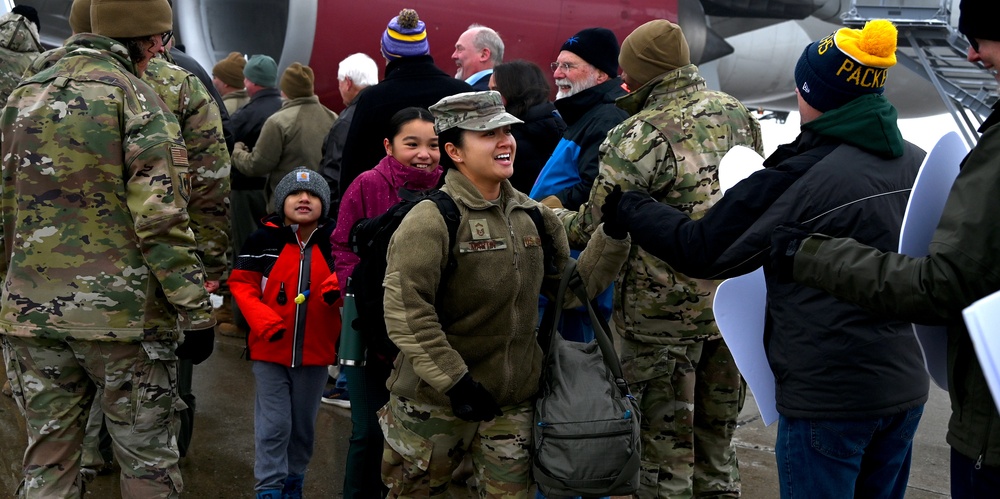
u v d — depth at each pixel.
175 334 2.62
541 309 3.11
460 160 2.25
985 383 1.70
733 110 2.94
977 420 1.72
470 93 2.21
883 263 1.67
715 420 3.07
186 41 8.30
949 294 1.57
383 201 3.08
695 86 2.90
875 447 2.19
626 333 2.93
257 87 5.77
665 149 2.78
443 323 2.26
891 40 2.01
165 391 2.60
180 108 3.20
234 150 5.37
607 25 8.98
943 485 3.69
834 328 2.02
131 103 2.47
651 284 2.84
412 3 8.34
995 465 1.69
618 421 2.21
